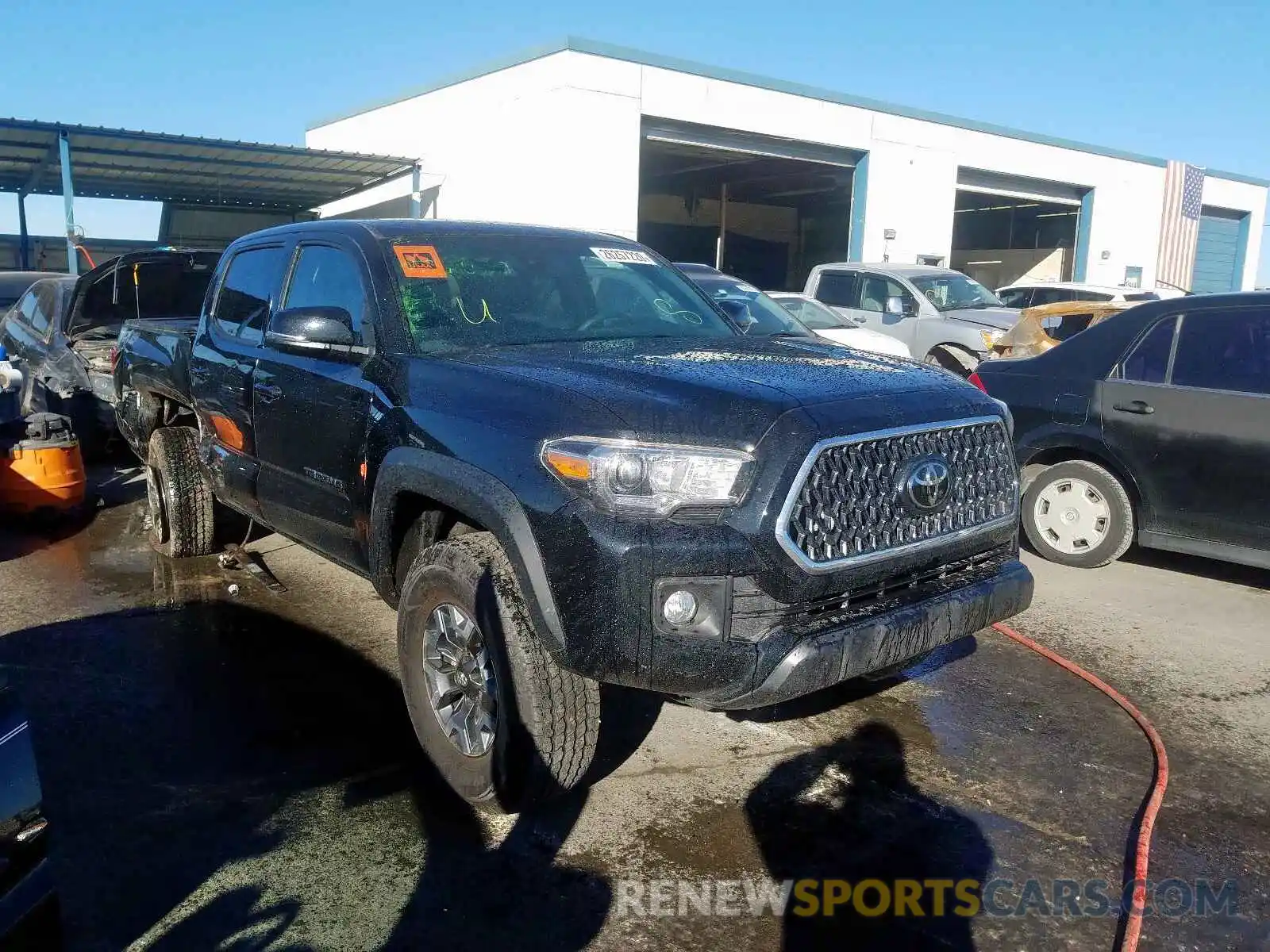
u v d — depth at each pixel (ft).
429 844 10.34
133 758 12.02
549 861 10.10
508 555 9.76
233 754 12.17
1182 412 18.38
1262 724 13.43
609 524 9.10
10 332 33.32
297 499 14.11
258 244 16.37
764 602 9.27
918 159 78.89
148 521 22.17
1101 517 19.85
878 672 12.49
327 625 16.48
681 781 11.75
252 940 8.80
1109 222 95.81
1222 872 10.09
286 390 13.94
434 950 8.73
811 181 88.33
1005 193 87.61
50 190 73.05
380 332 12.51
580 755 10.27
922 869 10.08
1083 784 11.78
